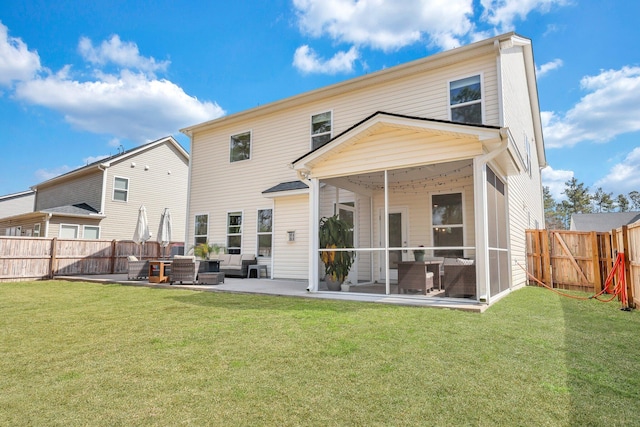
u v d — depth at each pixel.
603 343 3.75
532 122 15.12
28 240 11.82
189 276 9.31
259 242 12.15
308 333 4.10
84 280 10.90
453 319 4.79
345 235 8.34
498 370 2.96
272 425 2.14
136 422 2.18
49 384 2.73
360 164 7.22
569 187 41.66
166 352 3.47
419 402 2.41
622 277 6.26
